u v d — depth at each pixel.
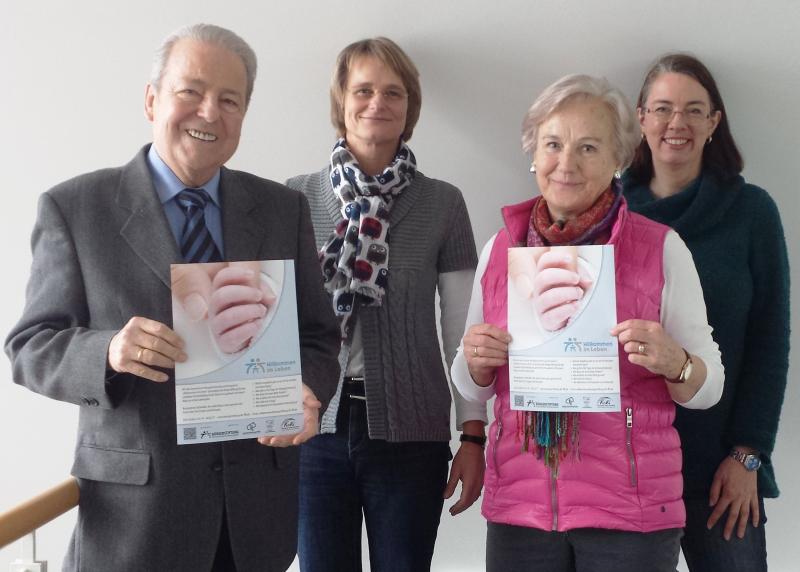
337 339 1.48
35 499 1.22
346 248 1.79
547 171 1.45
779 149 1.99
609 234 1.44
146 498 1.23
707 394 1.37
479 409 1.84
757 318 1.77
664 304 1.41
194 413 1.22
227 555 1.32
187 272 1.21
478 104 2.06
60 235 1.25
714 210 1.78
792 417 2.03
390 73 1.85
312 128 2.10
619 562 1.38
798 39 1.95
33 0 2.12
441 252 1.89
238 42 1.31
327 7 2.06
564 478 1.41
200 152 1.27
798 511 2.04
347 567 1.81
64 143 2.15
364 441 1.77
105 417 1.26
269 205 1.40
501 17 2.03
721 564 1.72
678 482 1.42
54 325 1.25
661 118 1.83
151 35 2.10
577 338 1.36
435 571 2.17
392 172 1.82
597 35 2.01
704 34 1.98
